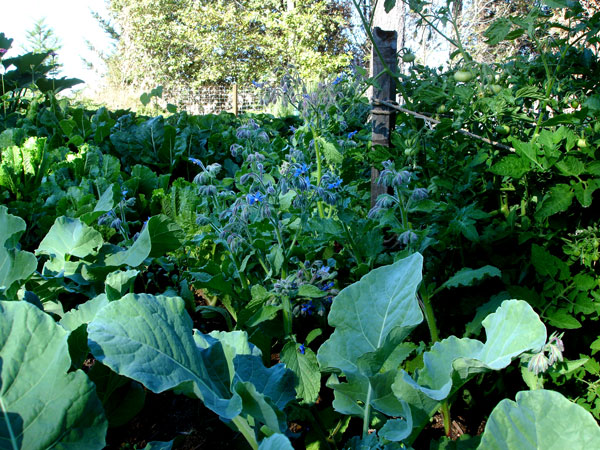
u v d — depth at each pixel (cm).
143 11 2580
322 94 290
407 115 266
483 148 247
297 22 2281
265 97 302
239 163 549
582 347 220
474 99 252
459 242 228
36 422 111
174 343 136
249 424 138
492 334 146
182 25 2556
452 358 148
